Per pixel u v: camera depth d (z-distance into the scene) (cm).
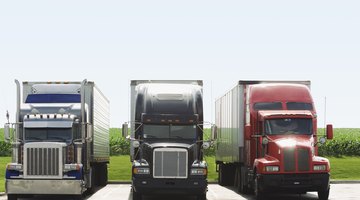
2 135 7550
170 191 2084
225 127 3009
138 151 2191
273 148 2225
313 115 2348
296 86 2436
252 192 2602
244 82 2559
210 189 2945
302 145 2202
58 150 2166
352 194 2645
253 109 2405
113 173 4250
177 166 2083
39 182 2159
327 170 2203
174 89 2258
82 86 2277
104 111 2991
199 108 2217
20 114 2264
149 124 2180
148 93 2238
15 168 2172
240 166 2659
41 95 2350
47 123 2231
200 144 2170
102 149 2914
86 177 2366
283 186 2195
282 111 2344
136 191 2094
